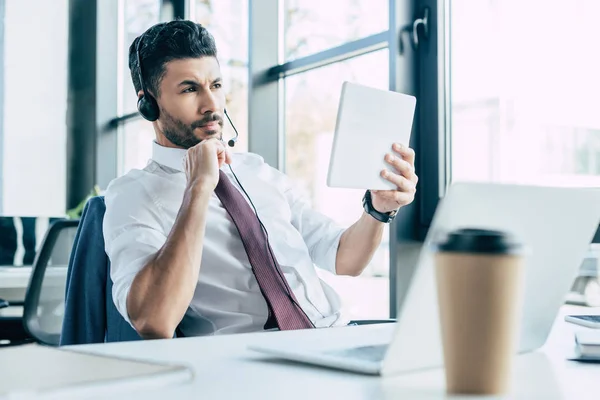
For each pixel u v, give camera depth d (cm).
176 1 403
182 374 60
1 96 481
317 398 54
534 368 70
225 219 150
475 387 53
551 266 72
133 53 159
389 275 240
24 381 54
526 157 210
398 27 235
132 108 471
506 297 52
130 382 56
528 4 208
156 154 157
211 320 145
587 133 192
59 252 226
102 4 487
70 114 500
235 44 329
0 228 295
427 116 236
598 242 197
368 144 123
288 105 311
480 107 223
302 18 297
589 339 75
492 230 53
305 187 301
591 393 57
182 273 128
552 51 201
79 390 52
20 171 487
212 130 154
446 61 233
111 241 142
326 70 286
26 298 222
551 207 67
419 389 58
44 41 493
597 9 188
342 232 170
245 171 165
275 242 156
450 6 232
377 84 258
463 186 57
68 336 142
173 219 147
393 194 136
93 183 494
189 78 151
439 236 54
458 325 53
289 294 141
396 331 60
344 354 69
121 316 142
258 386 59
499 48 217
